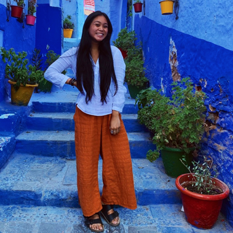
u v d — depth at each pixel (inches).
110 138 86.4
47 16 231.0
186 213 93.0
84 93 80.8
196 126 99.7
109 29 79.0
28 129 149.8
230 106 89.9
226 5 90.0
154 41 178.4
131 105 164.7
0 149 115.1
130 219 95.6
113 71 80.2
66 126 149.4
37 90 196.5
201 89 110.3
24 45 181.6
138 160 133.6
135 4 212.7
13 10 150.8
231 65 87.9
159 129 109.1
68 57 81.9
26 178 110.2
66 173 116.6
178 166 110.3
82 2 440.8
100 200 90.8
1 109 139.3
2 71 145.6
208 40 102.8
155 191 104.4
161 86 160.4
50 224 91.4
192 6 116.7
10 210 98.6
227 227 91.2
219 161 97.7
